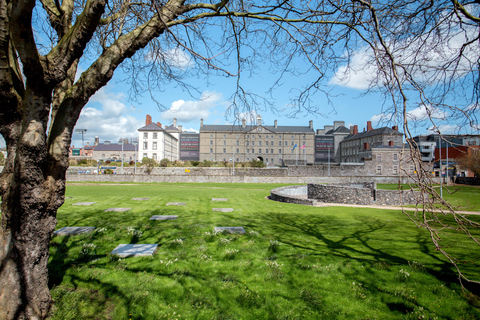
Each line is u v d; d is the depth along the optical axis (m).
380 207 13.98
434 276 4.71
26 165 2.99
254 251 5.91
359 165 46.09
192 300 3.84
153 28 3.39
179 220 9.44
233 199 16.86
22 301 3.13
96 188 24.31
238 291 4.14
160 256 5.50
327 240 7.02
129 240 6.61
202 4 3.74
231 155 81.38
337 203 16.12
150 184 30.62
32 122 2.98
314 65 4.41
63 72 3.08
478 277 4.66
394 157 46.91
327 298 4.01
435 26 3.80
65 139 3.36
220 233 7.37
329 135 86.50
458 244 6.73
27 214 3.13
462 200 16.88
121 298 3.87
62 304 3.59
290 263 5.27
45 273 3.46
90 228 7.51
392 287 4.32
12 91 3.18
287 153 82.31
